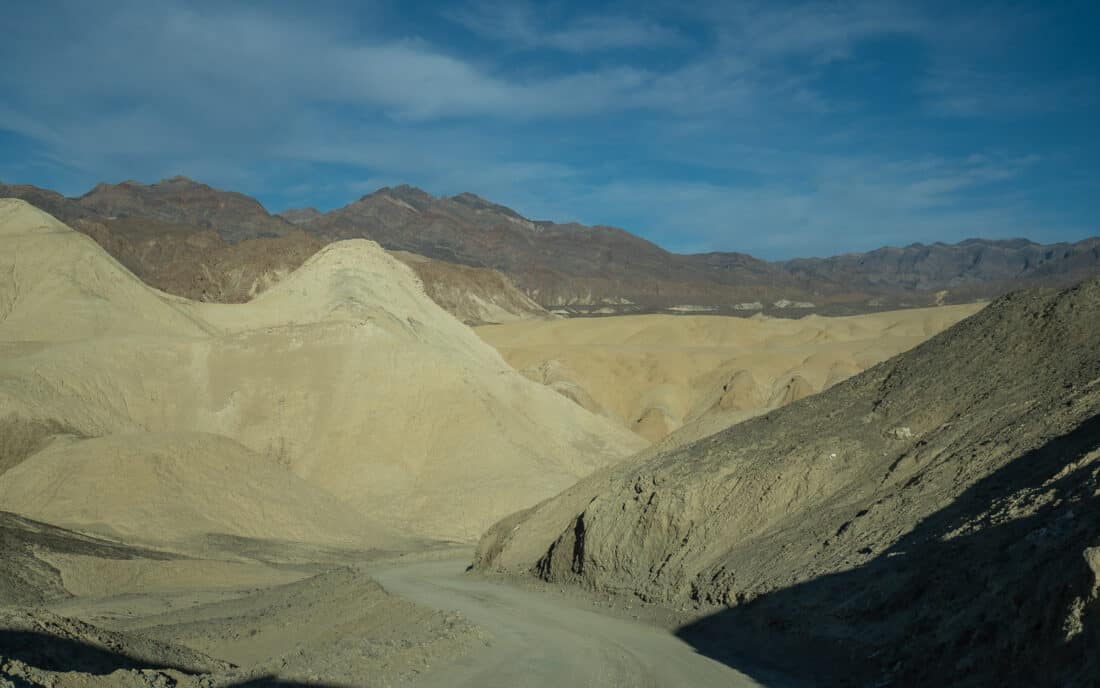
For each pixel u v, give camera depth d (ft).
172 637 78.64
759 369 422.41
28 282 291.38
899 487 77.15
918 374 96.99
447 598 104.37
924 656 51.26
